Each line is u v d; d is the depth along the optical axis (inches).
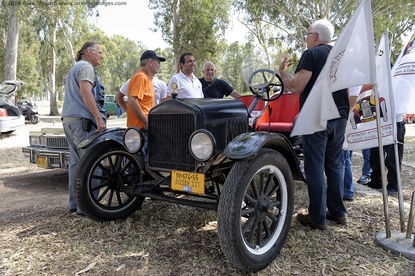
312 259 106.8
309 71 120.0
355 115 129.5
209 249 111.9
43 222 136.9
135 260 104.9
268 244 104.3
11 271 98.3
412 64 130.0
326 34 126.1
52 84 940.0
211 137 101.4
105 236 121.3
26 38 1047.6
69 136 145.2
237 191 94.0
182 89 189.2
